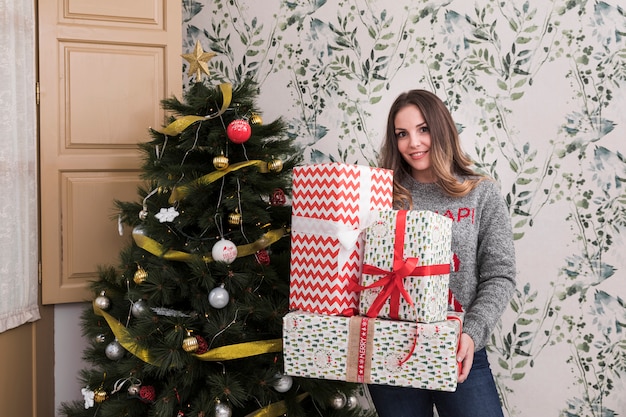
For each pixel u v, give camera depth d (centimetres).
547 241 226
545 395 227
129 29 224
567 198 223
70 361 232
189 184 178
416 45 238
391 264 137
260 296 183
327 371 140
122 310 191
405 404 172
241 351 169
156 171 186
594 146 220
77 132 221
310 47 250
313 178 144
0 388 190
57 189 221
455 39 234
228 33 257
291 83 252
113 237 226
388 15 241
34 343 214
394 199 175
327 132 249
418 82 238
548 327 226
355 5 245
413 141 171
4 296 190
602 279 221
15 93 198
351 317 139
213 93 187
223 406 164
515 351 229
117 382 179
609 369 221
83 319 203
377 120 243
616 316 220
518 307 229
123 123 225
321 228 142
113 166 225
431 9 236
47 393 226
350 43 246
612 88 218
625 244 218
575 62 221
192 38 260
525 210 228
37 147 220
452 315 150
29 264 207
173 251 180
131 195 227
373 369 137
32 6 211
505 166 230
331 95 248
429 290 134
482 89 231
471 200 167
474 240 166
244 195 178
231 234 185
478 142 232
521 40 227
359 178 144
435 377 132
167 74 227
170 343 165
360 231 142
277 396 181
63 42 220
